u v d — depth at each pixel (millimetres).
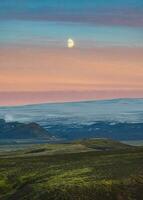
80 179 156500
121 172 167625
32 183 161375
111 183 146000
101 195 137500
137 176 156375
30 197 141375
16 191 155875
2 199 148250
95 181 150000
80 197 135875
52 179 161250
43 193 141500
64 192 139500
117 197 136625
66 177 164125
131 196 137375
